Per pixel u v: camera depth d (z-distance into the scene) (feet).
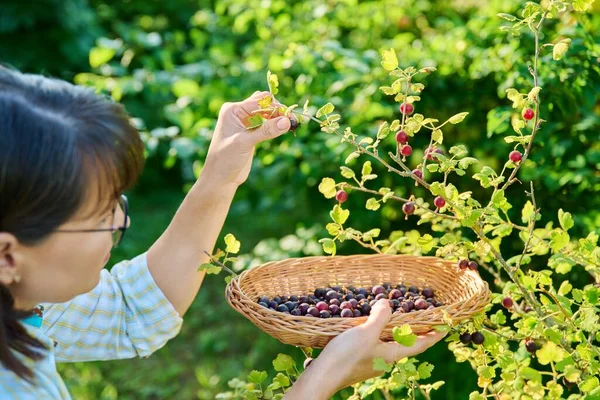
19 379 3.36
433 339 4.35
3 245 3.22
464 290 5.05
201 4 19.44
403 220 9.57
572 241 7.56
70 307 4.81
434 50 9.12
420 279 5.50
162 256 4.98
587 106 7.70
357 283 5.57
